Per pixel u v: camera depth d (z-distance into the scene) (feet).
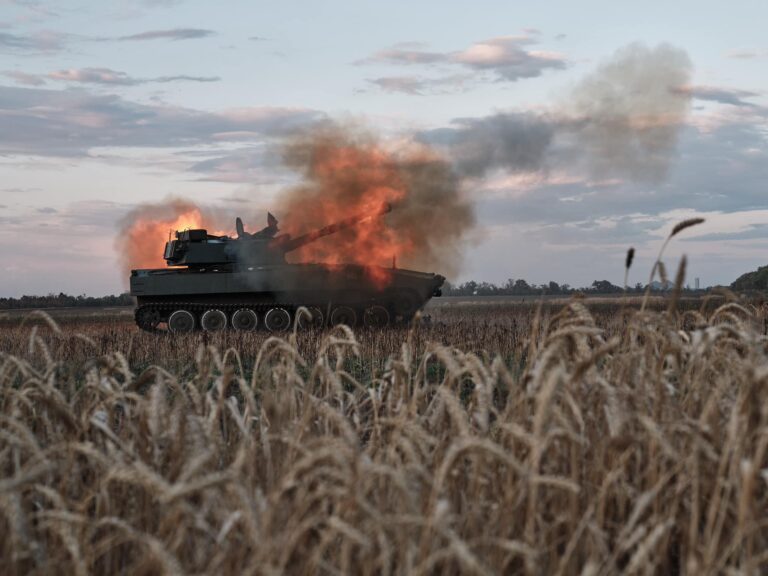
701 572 12.33
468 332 68.18
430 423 18.04
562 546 14.75
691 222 16.42
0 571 12.84
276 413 16.70
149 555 12.44
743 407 14.30
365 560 11.88
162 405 16.67
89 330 112.88
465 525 13.88
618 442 14.10
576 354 17.35
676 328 20.49
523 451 15.05
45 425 18.47
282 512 13.16
